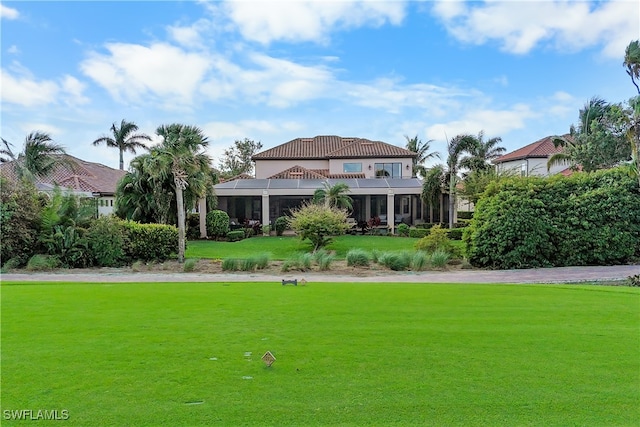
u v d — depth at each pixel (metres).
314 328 6.39
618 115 19.39
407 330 6.27
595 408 3.67
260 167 44.22
